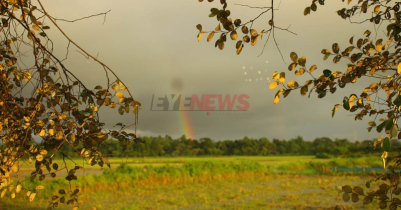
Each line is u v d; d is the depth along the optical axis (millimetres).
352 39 2098
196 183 25625
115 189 21156
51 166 2141
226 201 16250
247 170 31641
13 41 2311
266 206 14477
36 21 2068
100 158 2115
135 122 2174
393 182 1604
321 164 39875
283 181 26531
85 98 2283
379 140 2160
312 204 14531
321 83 1969
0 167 2018
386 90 2092
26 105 2199
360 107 2125
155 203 15812
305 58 1918
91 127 2172
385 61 2070
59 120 1976
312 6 1888
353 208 12492
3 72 2186
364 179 26328
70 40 1909
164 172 25688
